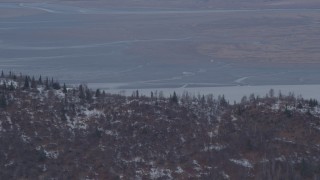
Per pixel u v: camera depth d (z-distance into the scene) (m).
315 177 124.38
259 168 128.12
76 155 131.12
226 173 126.50
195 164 129.00
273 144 136.38
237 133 140.00
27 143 134.25
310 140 138.75
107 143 135.62
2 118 142.50
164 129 141.50
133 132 140.00
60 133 138.50
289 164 128.50
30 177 123.19
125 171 126.12
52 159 129.62
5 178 122.19
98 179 123.88
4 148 131.62
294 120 146.12
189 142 137.00
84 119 145.25
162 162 129.38
